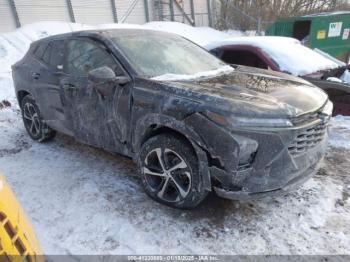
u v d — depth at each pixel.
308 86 3.33
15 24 13.61
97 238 2.65
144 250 2.51
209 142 2.49
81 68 3.58
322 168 3.73
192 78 3.19
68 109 3.75
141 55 3.35
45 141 4.66
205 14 22.47
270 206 3.00
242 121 2.41
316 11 19.69
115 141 3.31
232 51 5.82
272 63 5.29
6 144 4.66
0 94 6.84
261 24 18.39
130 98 3.02
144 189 3.11
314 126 2.67
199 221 2.81
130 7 18.17
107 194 3.24
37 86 4.21
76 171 3.75
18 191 3.37
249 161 2.48
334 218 2.82
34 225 2.82
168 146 2.79
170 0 20.16
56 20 14.99
